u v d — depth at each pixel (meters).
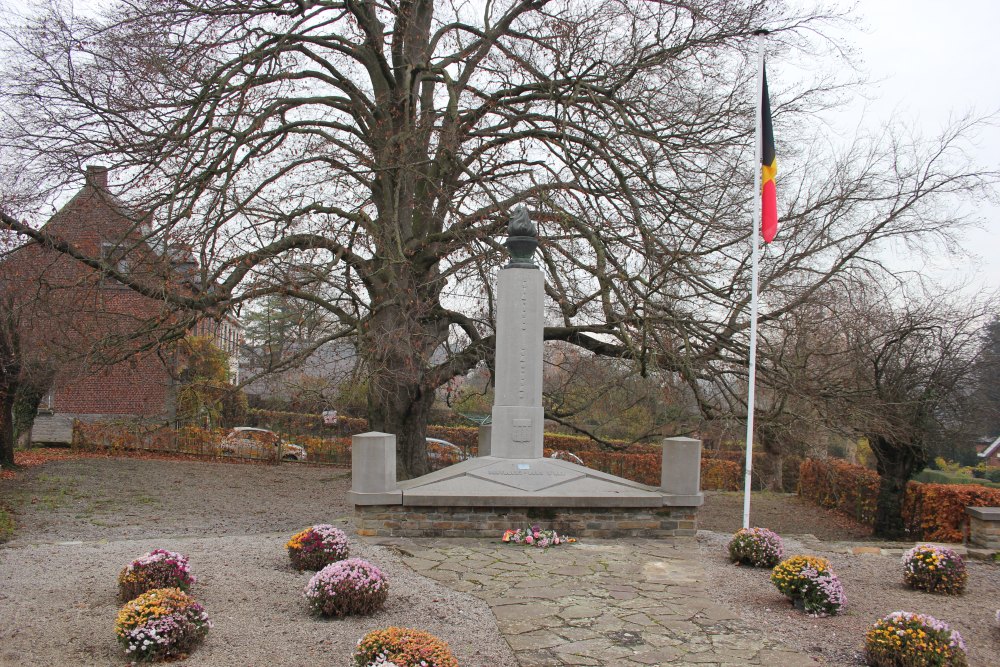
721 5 14.88
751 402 10.32
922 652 5.66
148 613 5.62
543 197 14.42
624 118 14.43
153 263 13.77
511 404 11.41
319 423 26.42
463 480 10.61
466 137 15.42
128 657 5.51
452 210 14.90
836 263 16.67
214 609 6.77
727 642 6.38
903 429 15.31
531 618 6.87
